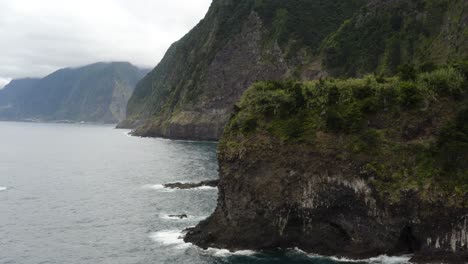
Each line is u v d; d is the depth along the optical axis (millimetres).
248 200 46250
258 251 44594
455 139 42594
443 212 40094
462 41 91875
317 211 44281
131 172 103500
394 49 122188
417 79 47906
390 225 41844
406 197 41375
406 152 43844
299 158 45906
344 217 43688
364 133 45219
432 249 40344
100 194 76750
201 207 65562
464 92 45125
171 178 93188
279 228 44969
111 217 60406
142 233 52594
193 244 47250
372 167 43094
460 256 39469
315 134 46625
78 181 91188
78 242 49688
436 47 104812
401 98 46062
